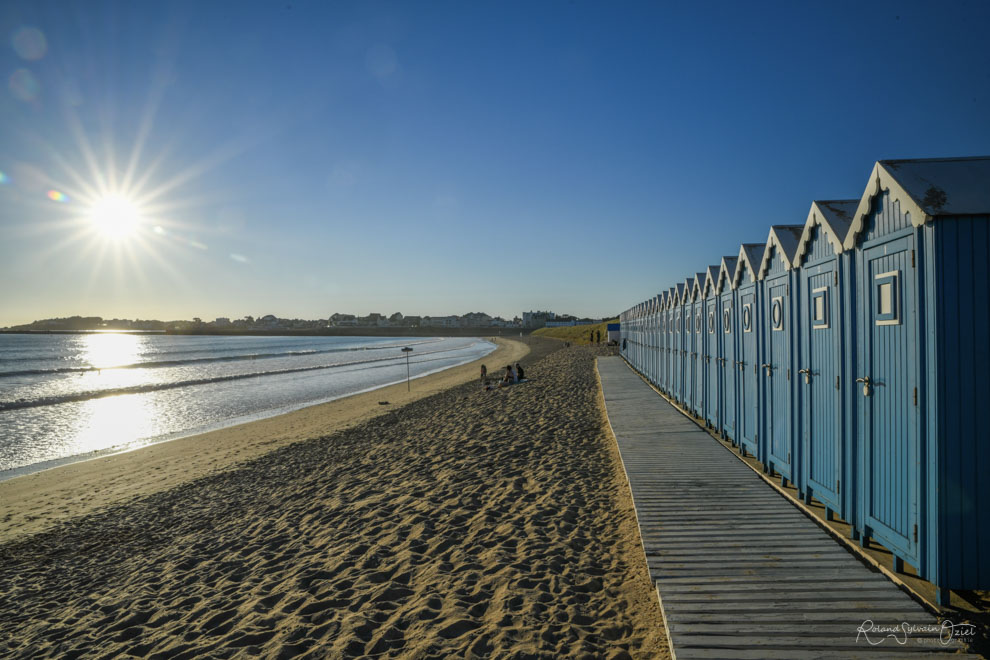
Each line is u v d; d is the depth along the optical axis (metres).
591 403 15.08
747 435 8.04
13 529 9.27
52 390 32.19
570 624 4.12
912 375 3.87
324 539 6.67
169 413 23.88
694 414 12.00
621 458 8.24
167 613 5.18
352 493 8.61
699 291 11.24
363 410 22.09
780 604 3.83
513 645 3.87
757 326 7.39
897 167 4.04
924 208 3.63
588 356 37.28
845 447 4.89
